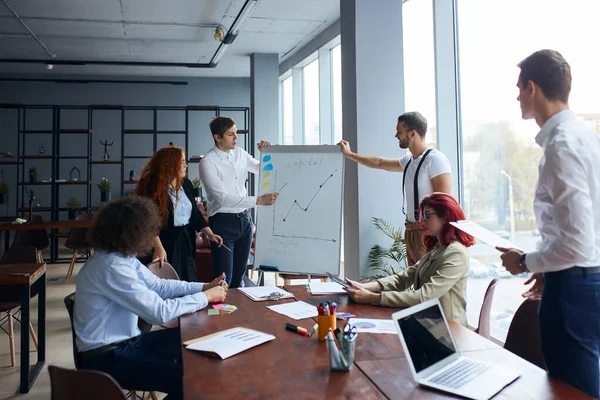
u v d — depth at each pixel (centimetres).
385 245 466
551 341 163
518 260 169
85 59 914
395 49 468
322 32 765
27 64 959
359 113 461
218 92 1115
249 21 714
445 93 444
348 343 152
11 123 1048
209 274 574
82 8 645
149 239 210
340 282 256
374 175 464
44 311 365
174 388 193
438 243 243
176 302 213
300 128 934
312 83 882
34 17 679
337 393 137
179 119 1105
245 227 372
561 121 165
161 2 626
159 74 1080
